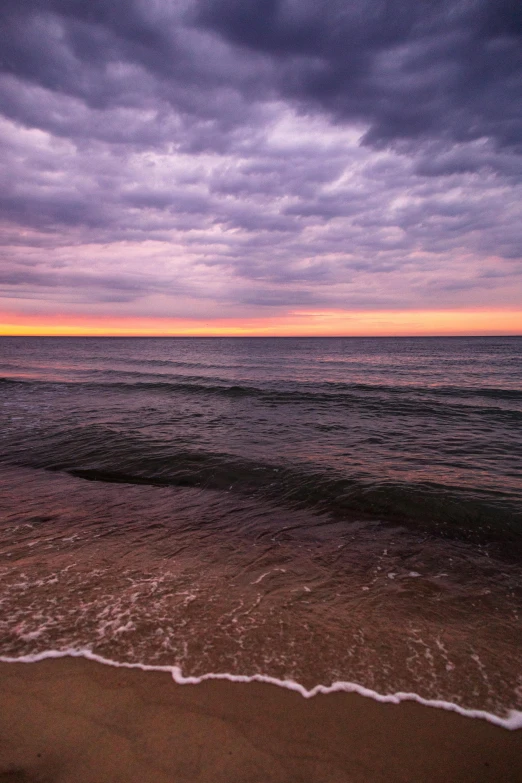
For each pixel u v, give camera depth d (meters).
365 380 22.97
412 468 7.35
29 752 2.06
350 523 5.32
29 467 7.59
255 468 7.33
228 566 4.18
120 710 2.35
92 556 4.30
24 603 3.42
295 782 1.96
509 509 5.55
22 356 48.59
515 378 23.34
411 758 2.12
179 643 2.96
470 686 2.62
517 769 2.05
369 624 3.27
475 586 3.89
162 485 6.70
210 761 2.05
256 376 25.47
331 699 2.49
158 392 17.59
